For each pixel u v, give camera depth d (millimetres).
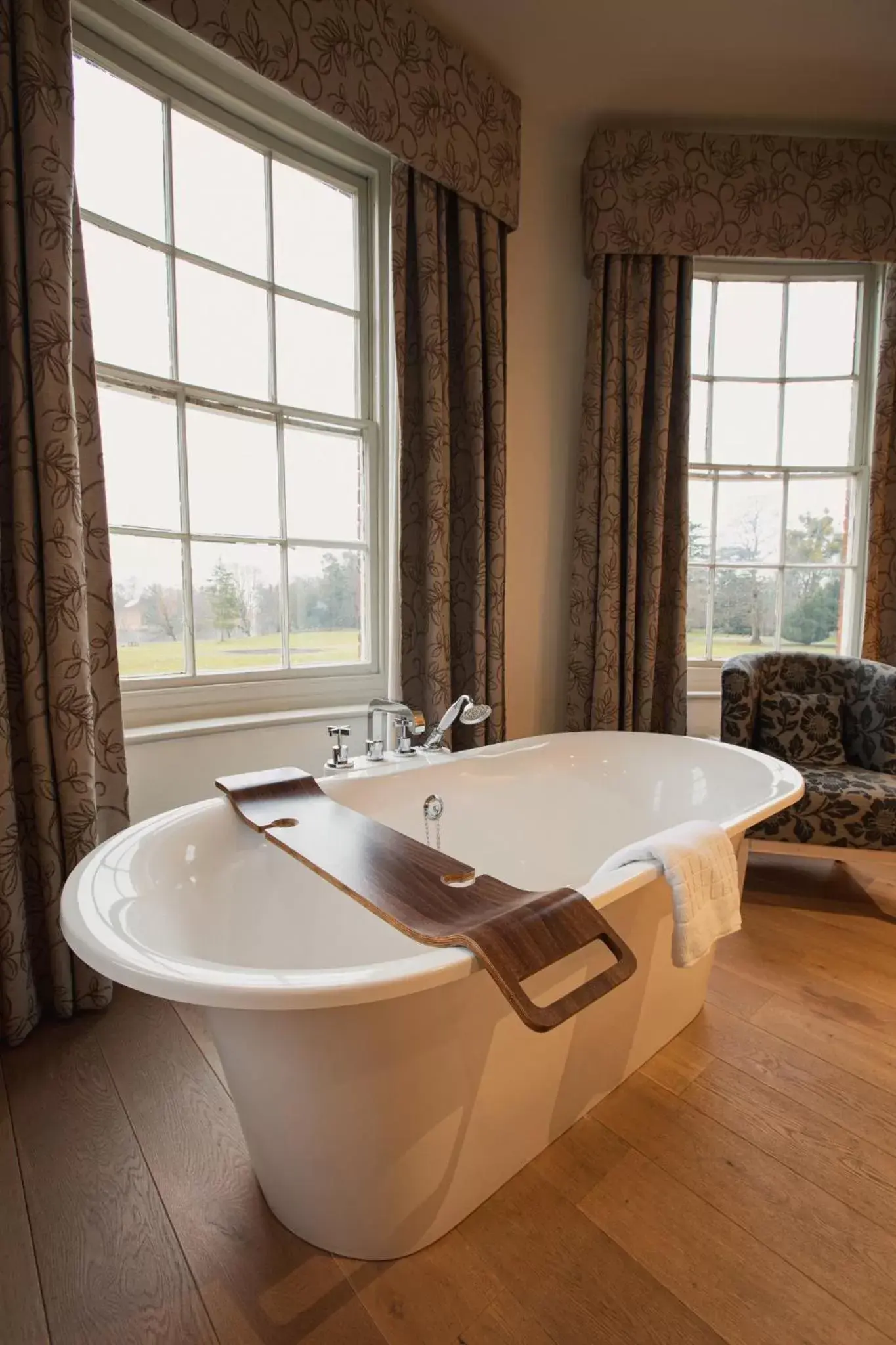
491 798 1898
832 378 2883
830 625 2980
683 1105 1321
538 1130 1186
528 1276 978
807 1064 1443
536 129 2529
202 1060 1428
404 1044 925
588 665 2641
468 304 2217
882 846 2104
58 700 1448
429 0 1958
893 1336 897
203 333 1943
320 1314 923
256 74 1834
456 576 2354
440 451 2164
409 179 2076
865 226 2564
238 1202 1097
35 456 1405
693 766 1993
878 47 2156
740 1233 1047
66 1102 1304
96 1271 980
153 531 1862
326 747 2113
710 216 2500
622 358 2566
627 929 1275
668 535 2693
